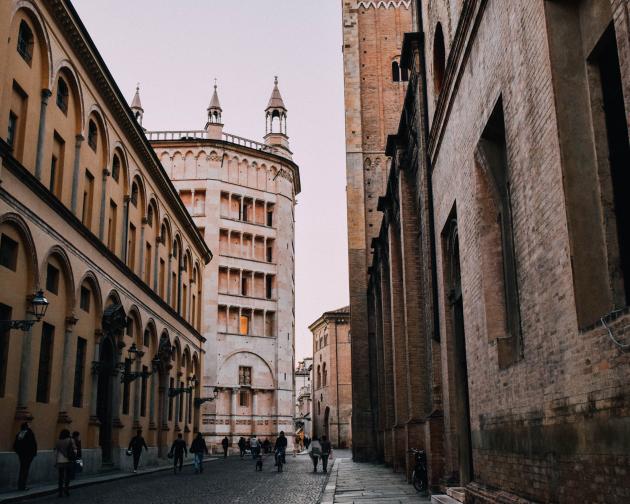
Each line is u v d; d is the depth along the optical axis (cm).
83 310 2534
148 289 3441
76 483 2142
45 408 2162
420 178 2094
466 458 1648
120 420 2973
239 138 7194
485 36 1194
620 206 782
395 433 2795
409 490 1989
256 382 6719
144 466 3388
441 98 1666
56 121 2316
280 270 7112
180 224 4519
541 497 909
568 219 789
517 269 1026
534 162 920
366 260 4528
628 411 638
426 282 1969
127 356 3159
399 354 2795
